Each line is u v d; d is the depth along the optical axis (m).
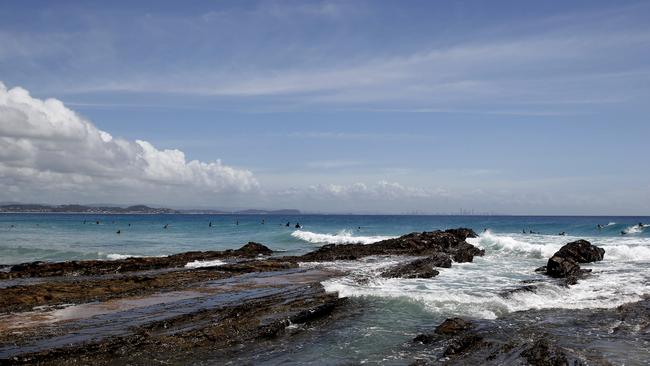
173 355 12.60
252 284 22.45
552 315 16.64
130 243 55.81
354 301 18.73
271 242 59.31
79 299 18.95
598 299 19.25
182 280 23.50
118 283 21.95
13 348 12.30
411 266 28.03
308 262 32.59
